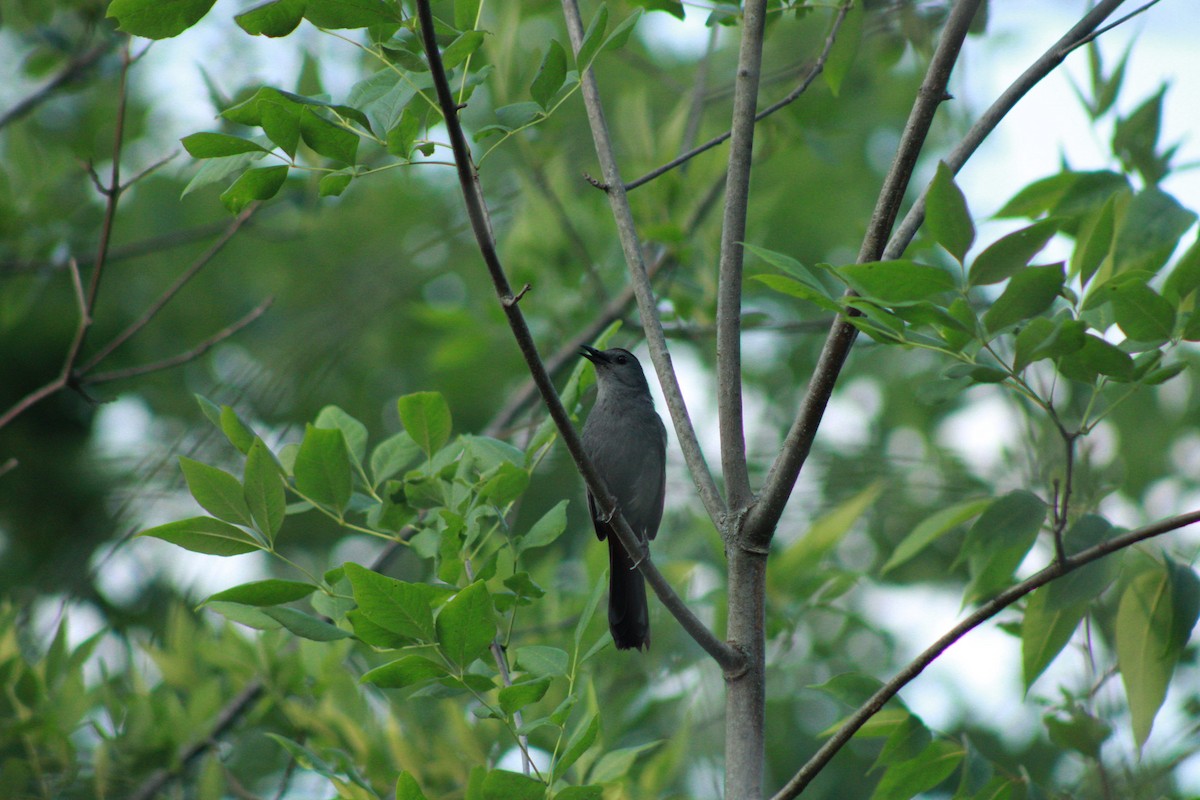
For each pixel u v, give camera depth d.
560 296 13.30
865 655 13.63
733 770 6.06
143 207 18.45
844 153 18.86
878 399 17.78
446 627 5.77
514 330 5.80
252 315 10.40
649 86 18.05
